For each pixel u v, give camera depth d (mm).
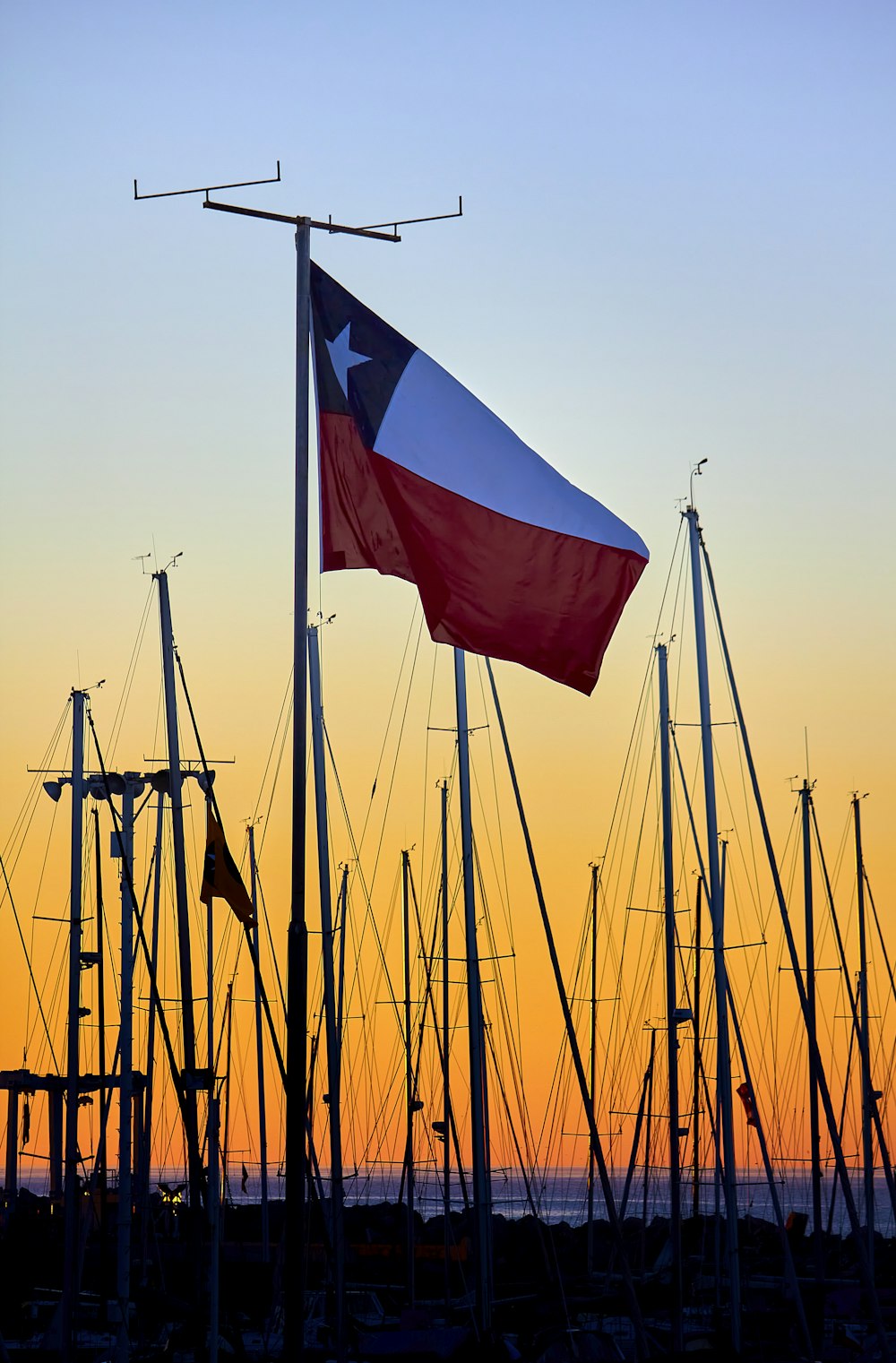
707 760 85000
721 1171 114500
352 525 45125
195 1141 79125
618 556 46750
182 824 86438
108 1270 108750
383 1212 167000
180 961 84625
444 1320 110312
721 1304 119188
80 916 91750
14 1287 105562
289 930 41469
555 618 46312
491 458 46812
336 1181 87125
